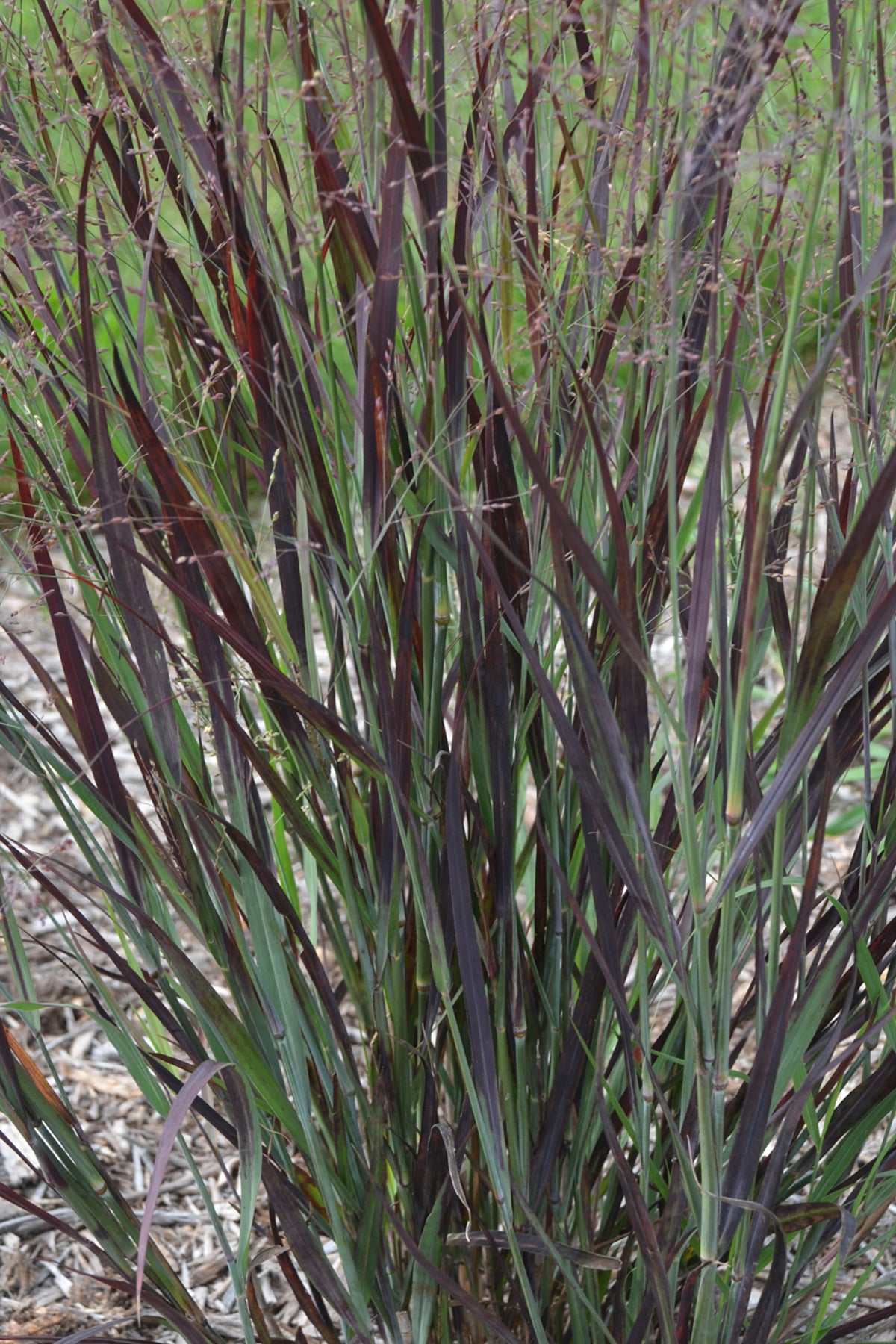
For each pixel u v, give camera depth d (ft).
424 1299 4.27
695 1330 3.99
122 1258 4.18
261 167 3.73
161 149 3.88
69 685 4.00
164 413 4.04
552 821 4.09
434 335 3.76
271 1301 5.14
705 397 3.90
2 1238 5.29
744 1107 3.84
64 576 3.91
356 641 3.95
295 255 3.88
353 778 4.18
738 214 3.82
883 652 4.12
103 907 4.30
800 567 3.86
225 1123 4.25
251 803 4.15
